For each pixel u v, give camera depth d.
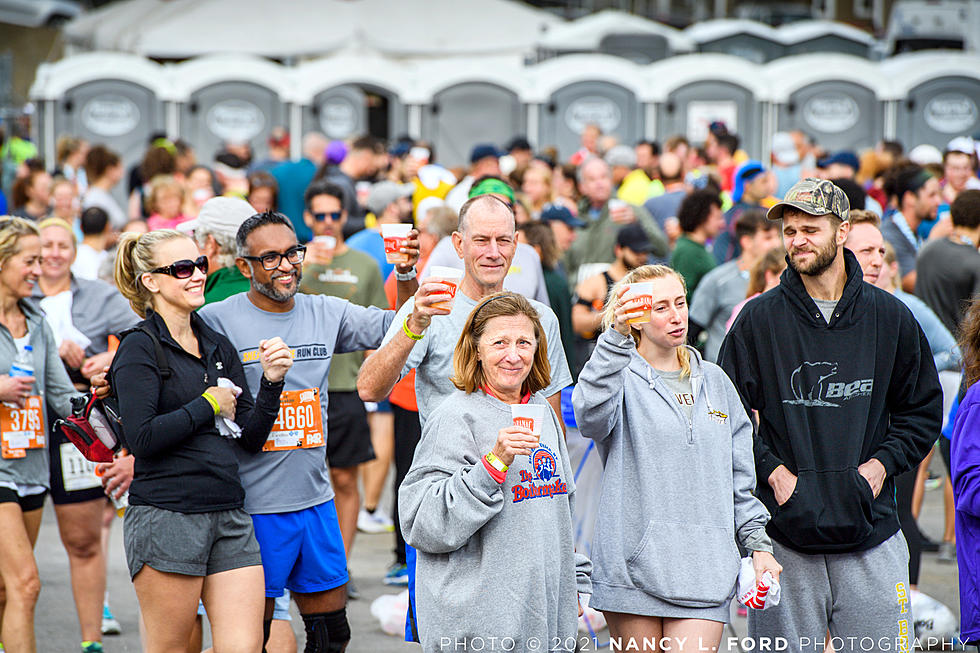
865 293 13.45
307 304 14.19
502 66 51.06
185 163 35.78
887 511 13.34
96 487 16.92
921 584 20.86
